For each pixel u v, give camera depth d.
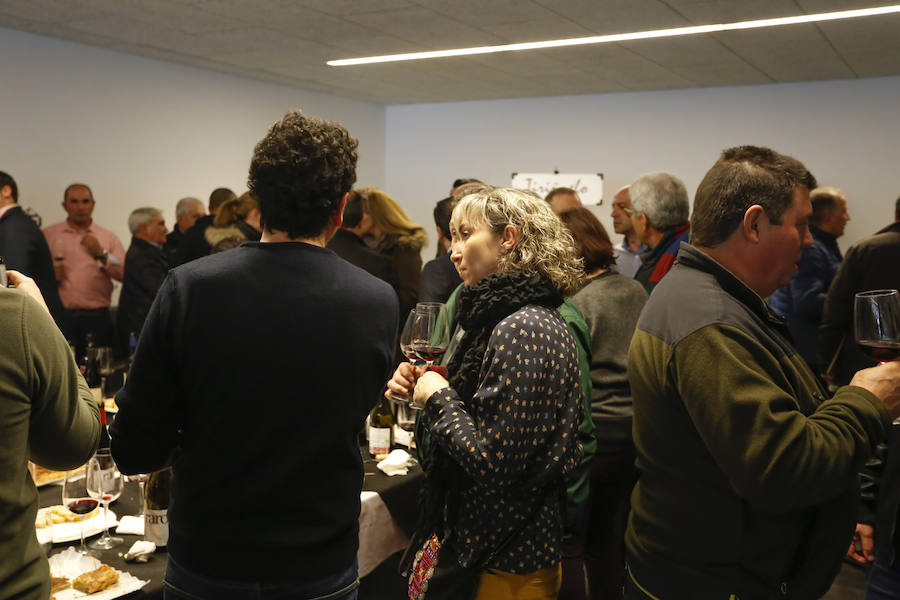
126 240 5.98
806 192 1.12
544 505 1.34
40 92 5.25
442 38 5.06
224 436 1.04
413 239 3.58
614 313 2.08
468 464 1.20
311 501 1.08
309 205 1.10
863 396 1.04
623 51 5.40
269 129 1.11
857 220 6.50
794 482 0.95
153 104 6.09
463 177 8.41
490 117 8.17
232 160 6.88
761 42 5.03
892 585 1.40
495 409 1.20
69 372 1.04
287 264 1.08
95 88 5.62
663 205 2.68
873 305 1.16
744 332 1.02
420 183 8.68
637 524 1.21
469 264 1.44
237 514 1.05
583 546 1.76
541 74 6.43
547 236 1.40
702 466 1.07
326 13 4.45
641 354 1.13
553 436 1.27
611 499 2.08
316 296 1.08
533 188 7.68
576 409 1.30
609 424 2.04
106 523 1.51
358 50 5.52
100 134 5.70
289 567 1.06
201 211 5.53
